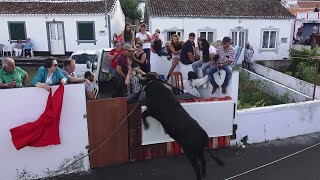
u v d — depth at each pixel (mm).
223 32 20469
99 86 10016
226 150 8039
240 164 7379
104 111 6910
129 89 7723
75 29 21969
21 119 6383
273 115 8555
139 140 7332
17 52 21750
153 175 6891
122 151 7285
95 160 7113
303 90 12484
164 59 9742
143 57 8742
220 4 21594
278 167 7262
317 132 9328
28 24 21875
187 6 21016
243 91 13219
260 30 20812
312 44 26562
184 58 8922
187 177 6836
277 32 21016
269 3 22047
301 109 8914
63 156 6855
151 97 6668
